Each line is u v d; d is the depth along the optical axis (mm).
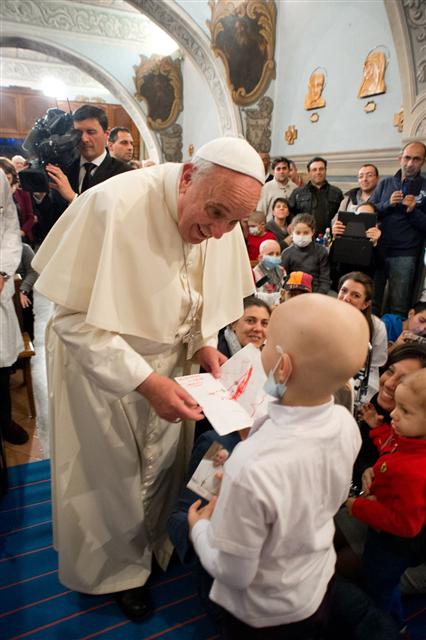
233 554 848
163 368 1576
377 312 4031
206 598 1454
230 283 1662
